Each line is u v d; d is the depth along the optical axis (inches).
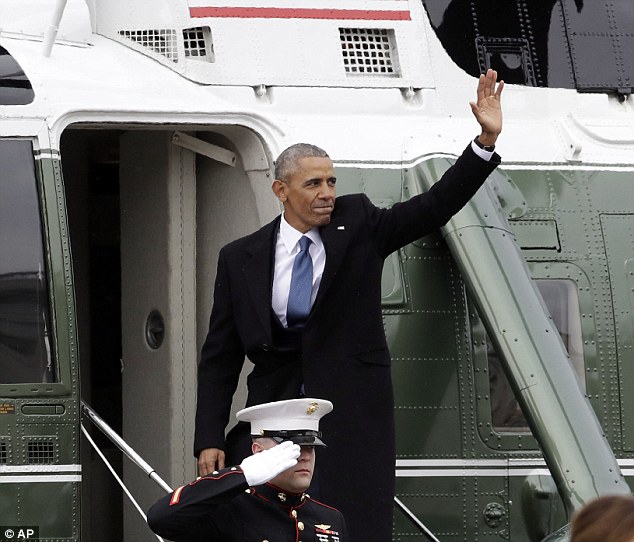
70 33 1146.7
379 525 941.8
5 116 1059.3
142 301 1210.6
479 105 935.7
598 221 1187.3
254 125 1121.4
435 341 1118.4
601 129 1221.1
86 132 1309.1
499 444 1125.7
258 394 965.8
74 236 1326.3
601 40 1262.3
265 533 752.3
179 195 1167.6
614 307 1175.6
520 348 1037.2
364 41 1198.3
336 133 1141.1
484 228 1093.1
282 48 1169.4
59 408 1028.5
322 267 964.0
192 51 1157.7
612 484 987.3
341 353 950.4
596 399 1161.4
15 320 1033.5
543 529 1127.0
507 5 1247.5
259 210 1123.9
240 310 965.2
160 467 1176.8
